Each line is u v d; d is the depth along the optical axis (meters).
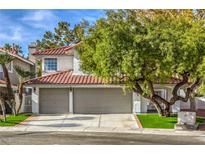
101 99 35.44
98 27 27.59
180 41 24.98
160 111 30.97
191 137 22.20
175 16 38.47
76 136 22.39
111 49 25.06
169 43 24.69
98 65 26.86
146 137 22.06
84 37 28.67
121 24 25.75
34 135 22.84
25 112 37.09
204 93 25.45
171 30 25.73
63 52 38.31
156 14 38.28
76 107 35.50
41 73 41.44
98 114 34.41
